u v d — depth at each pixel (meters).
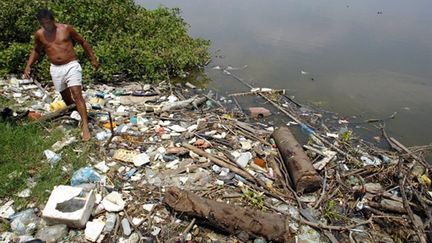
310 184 5.32
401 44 12.80
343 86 9.81
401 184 5.47
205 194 5.12
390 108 8.85
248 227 4.34
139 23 10.61
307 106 8.75
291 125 7.83
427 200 5.33
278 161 6.06
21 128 5.77
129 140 6.17
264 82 9.91
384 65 11.12
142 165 5.54
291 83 9.91
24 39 8.79
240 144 6.45
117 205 4.66
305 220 4.86
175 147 6.04
